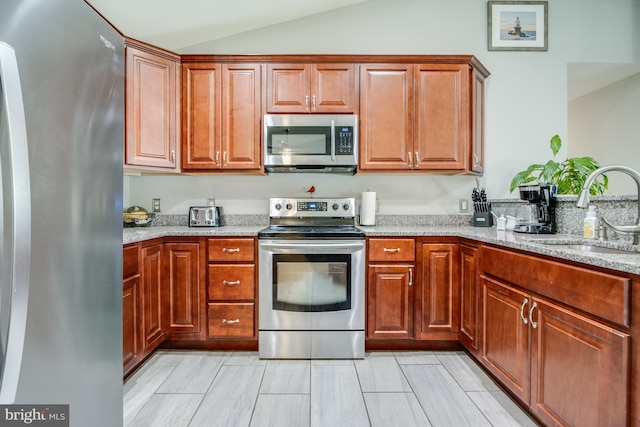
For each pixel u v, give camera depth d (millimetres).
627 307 1038
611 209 1712
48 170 826
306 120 2467
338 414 1650
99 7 2164
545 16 2855
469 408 1692
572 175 2342
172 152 2463
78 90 939
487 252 1911
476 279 2045
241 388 1881
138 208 2641
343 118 2473
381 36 2836
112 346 1150
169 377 1996
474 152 2553
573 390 1248
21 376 762
